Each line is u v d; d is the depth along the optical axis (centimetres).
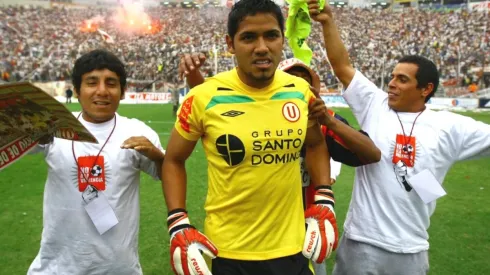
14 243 520
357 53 3519
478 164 1006
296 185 246
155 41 3866
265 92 235
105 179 268
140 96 2848
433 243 528
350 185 801
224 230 240
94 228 268
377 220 294
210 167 244
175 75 3097
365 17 4303
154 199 700
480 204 690
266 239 237
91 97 266
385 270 295
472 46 3453
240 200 233
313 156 271
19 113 215
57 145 267
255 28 219
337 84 2992
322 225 246
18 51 3625
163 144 1206
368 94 318
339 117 308
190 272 224
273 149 231
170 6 4947
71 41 3866
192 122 238
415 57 300
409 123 300
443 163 299
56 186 269
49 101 203
